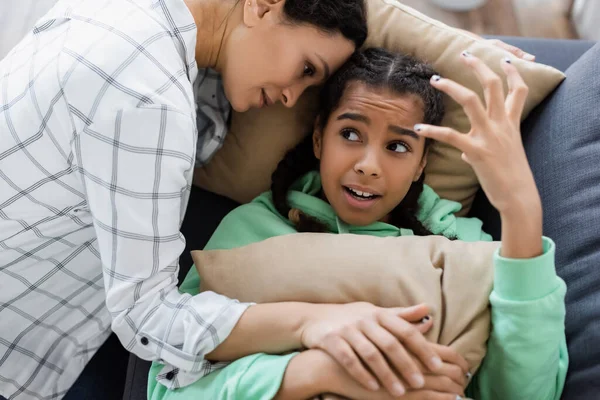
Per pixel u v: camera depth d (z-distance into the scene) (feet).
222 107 3.69
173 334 2.70
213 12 3.01
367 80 3.10
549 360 2.62
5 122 2.80
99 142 2.60
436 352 2.55
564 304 2.77
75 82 2.61
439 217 3.50
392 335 2.51
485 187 2.50
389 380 2.45
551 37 6.49
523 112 3.59
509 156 2.46
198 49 3.07
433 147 3.62
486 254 2.85
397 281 2.80
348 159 3.11
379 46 3.61
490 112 2.49
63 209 3.02
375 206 3.17
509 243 2.54
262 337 2.70
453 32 3.59
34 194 2.94
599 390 2.60
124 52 2.63
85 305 3.57
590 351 2.70
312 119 3.65
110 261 2.75
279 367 2.59
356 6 3.02
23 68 2.89
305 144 3.65
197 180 3.99
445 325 2.70
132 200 2.65
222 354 2.77
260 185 3.83
